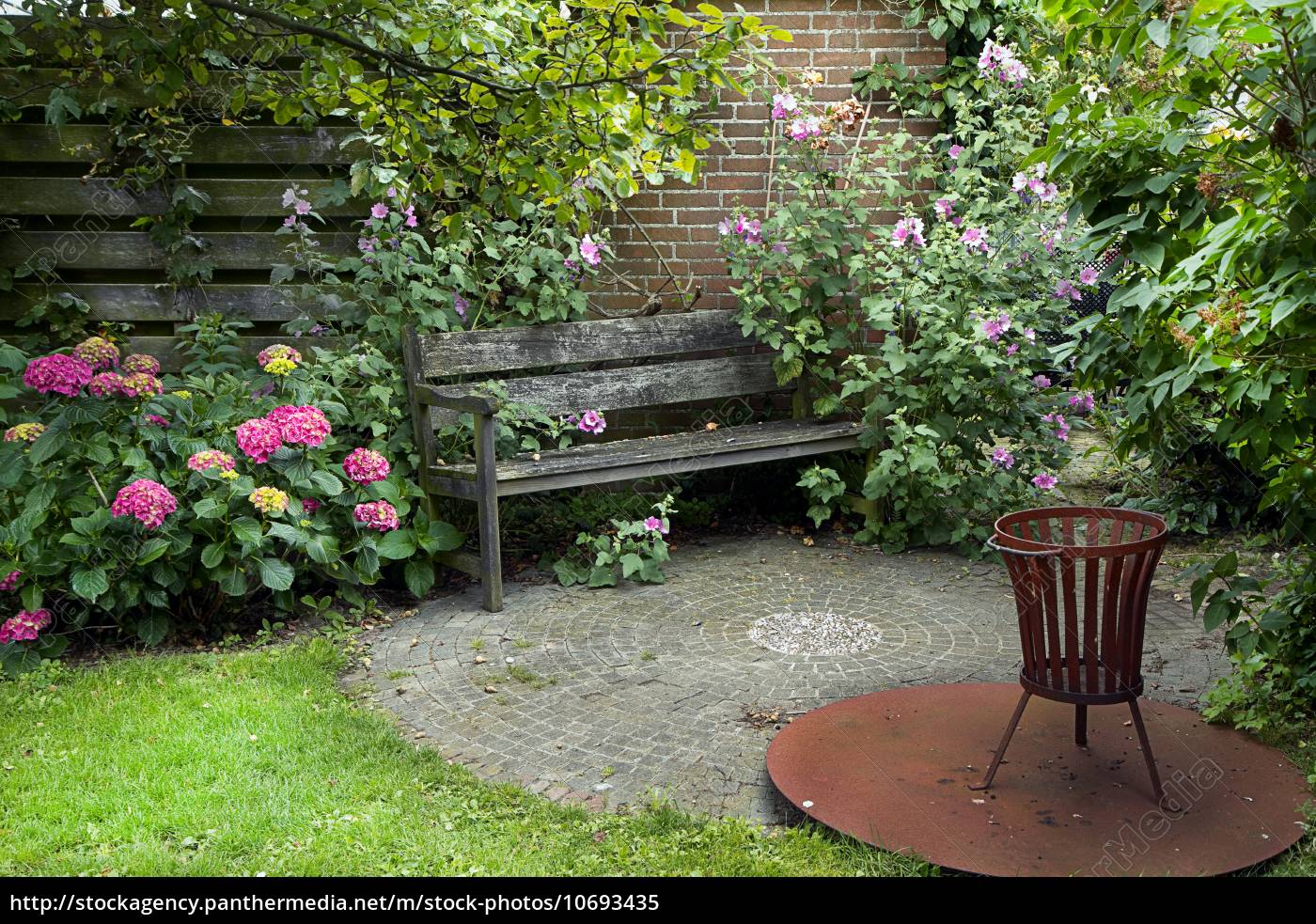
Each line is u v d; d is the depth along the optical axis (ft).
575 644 15.05
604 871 9.04
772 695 13.20
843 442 20.20
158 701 12.62
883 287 21.20
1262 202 9.06
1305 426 10.46
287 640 15.14
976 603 16.66
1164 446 13.56
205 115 18.67
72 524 13.79
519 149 11.15
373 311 18.92
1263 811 9.80
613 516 20.51
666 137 11.12
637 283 21.93
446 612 16.51
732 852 9.34
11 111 18.16
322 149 19.11
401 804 10.26
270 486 15.76
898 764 10.97
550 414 19.10
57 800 10.28
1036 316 19.31
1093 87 13.12
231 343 19.08
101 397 14.47
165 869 9.05
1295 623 11.94
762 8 21.21
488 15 9.96
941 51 21.42
